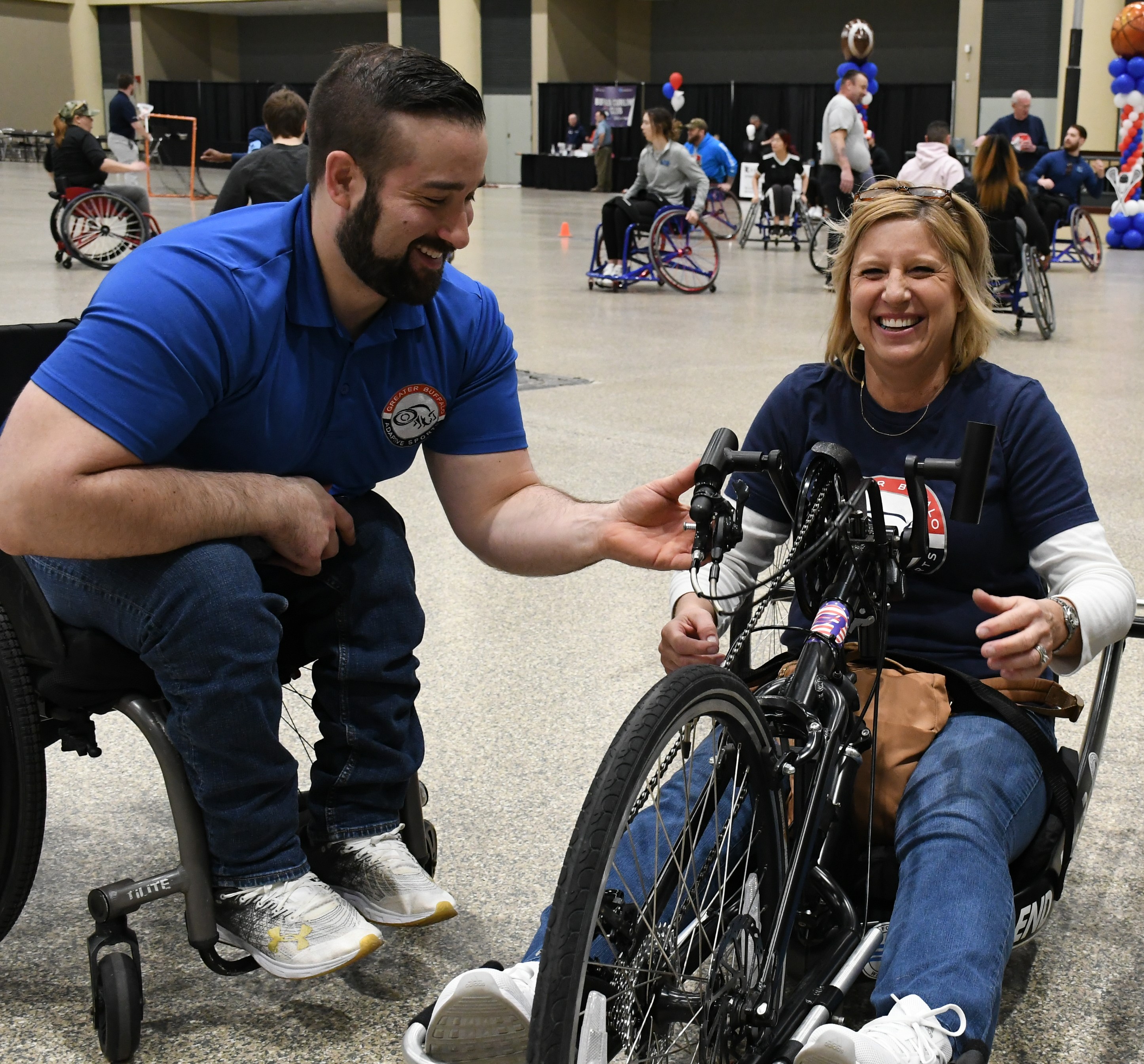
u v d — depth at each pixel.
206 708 1.75
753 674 1.98
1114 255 16.55
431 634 3.52
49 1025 1.92
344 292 1.82
